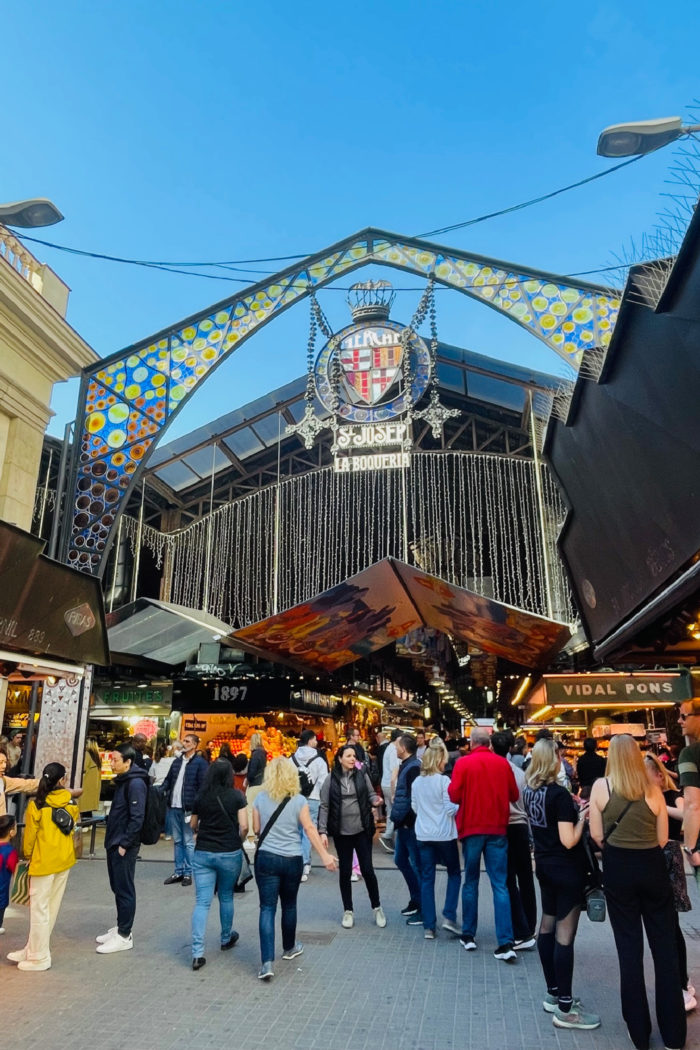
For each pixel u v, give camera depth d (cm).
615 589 632
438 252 1279
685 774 420
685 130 666
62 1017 429
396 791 686
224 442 1717
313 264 1319
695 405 392
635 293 409
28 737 945
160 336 1286
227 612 1838
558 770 457
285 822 523
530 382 1466
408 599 1479
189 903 727
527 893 589
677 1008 375
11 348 1026
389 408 1312
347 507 1723
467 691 2852
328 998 460
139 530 1650
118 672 1568
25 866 545
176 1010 440
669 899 393
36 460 1075
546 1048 387
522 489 1591
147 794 596
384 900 746
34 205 873
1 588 752
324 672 1747
